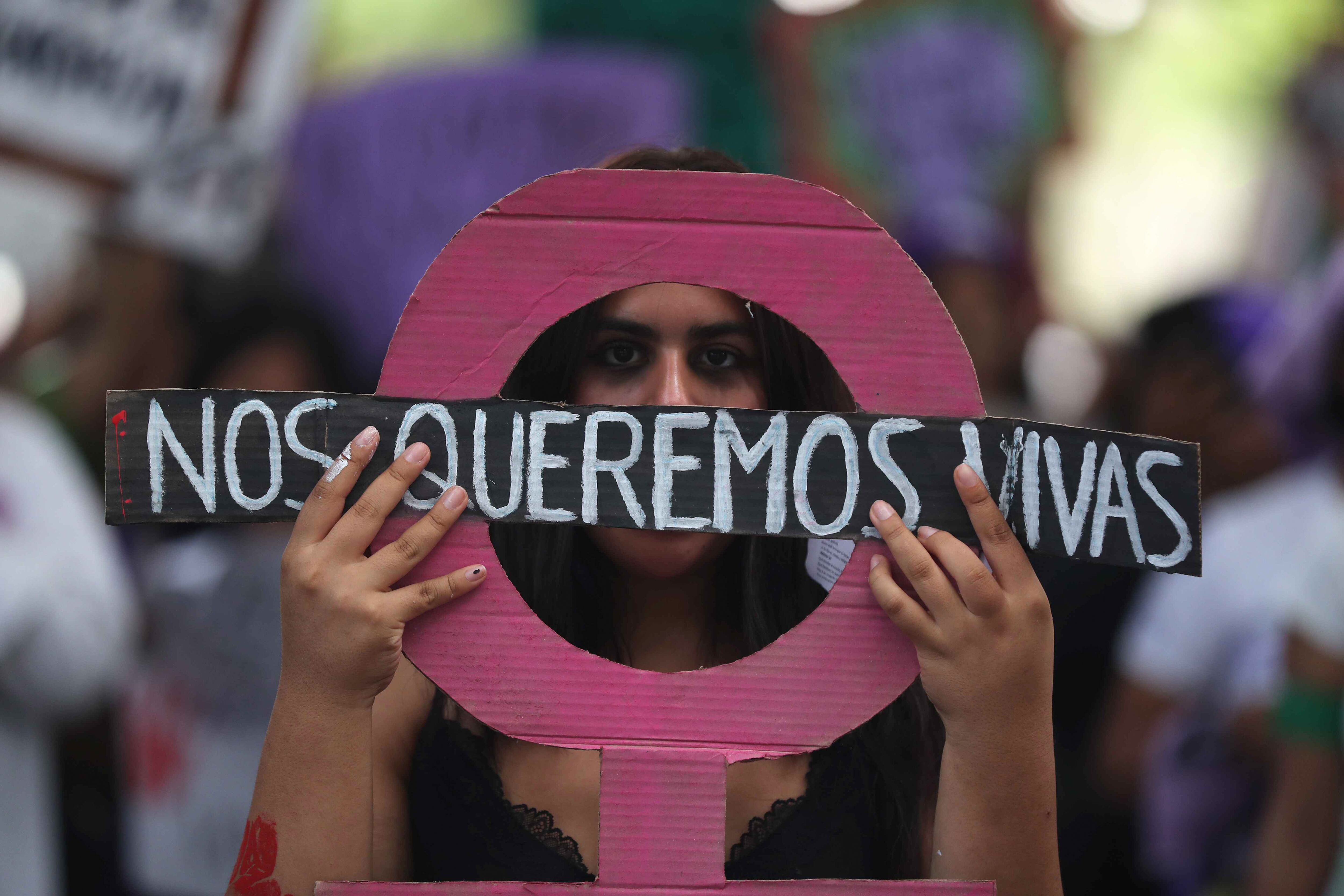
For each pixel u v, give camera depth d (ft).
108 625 16.69
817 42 27.35
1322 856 14.56
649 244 8.23
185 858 17.28
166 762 17.38
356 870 8.27
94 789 18.76
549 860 9.00
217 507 8.29
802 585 10.17
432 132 24.12
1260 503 18.20
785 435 8.34
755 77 27.02
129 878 18.28
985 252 26.08
